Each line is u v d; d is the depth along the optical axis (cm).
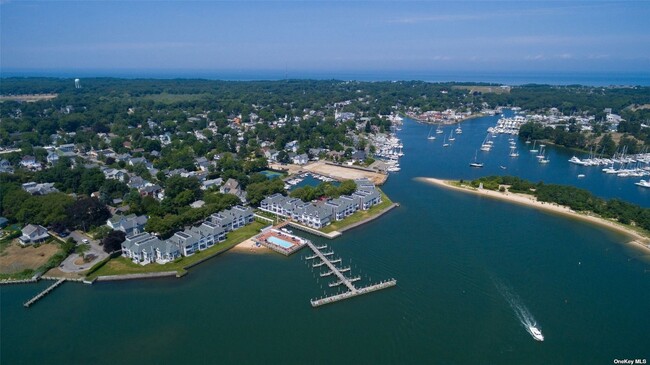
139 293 15288
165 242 17762
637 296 15050
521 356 12144
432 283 15962
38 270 16475
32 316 13950
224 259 17912
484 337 12950
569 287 15638
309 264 17512
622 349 12400
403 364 11812
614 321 13662
